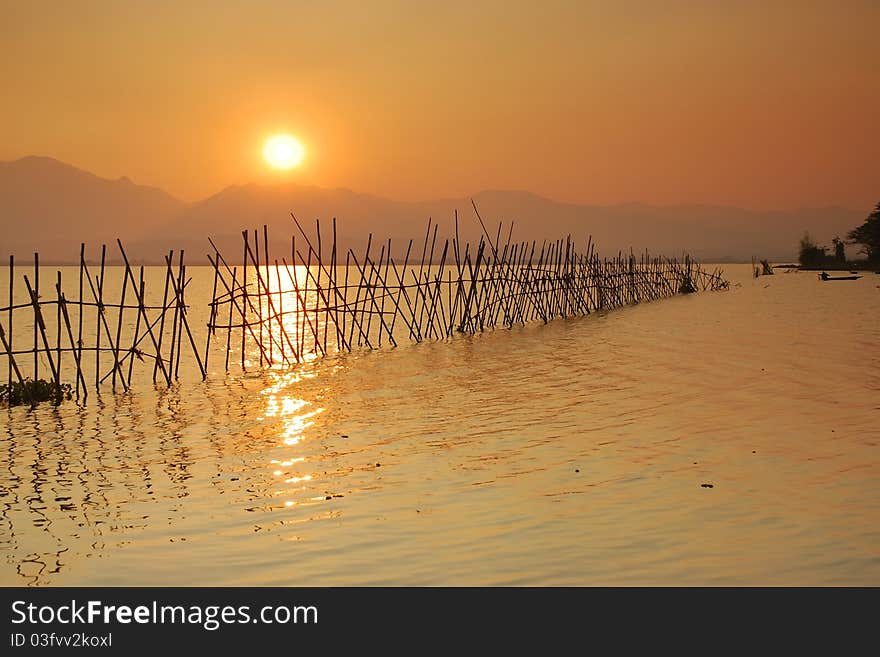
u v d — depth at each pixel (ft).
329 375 80.43
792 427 47.50
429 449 45.68
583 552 28.68
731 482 36.50
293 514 34.17
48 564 29.35
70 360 101.45
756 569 26.86
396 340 116.37
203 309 211.00
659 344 96.32
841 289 203.82
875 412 51.21
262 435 52.06
